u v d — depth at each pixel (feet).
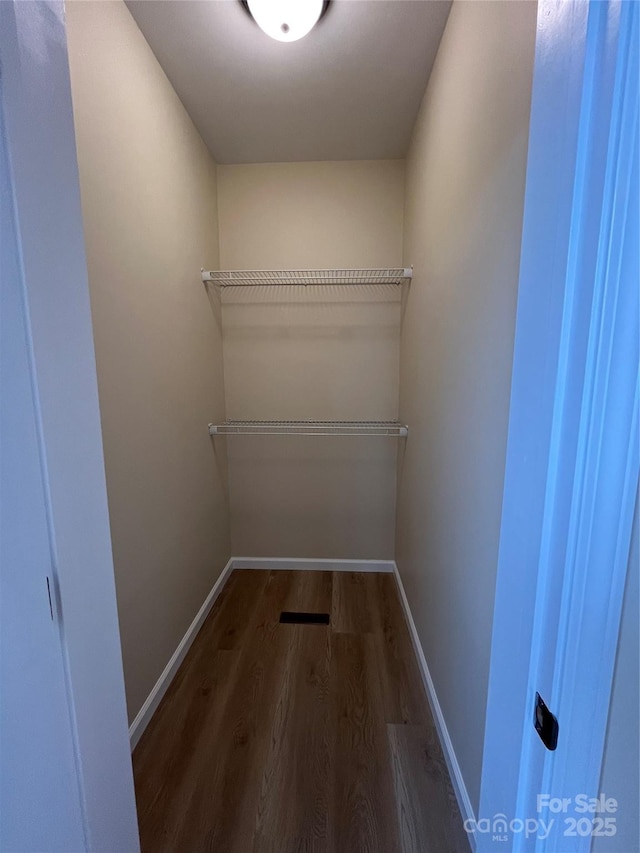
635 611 1.38
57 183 1.99
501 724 1.84
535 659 1.55
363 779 4.19
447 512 4.41
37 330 1.87
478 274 3.46
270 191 7.63
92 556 2.26
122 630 4.43
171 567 5.64
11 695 1.92
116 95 4.22
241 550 8.77
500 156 2.98
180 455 5.96
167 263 5.49
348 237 7.70
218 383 7.82
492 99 3.14
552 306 1.39
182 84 5.53
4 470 1.80
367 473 8.45
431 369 5.19
